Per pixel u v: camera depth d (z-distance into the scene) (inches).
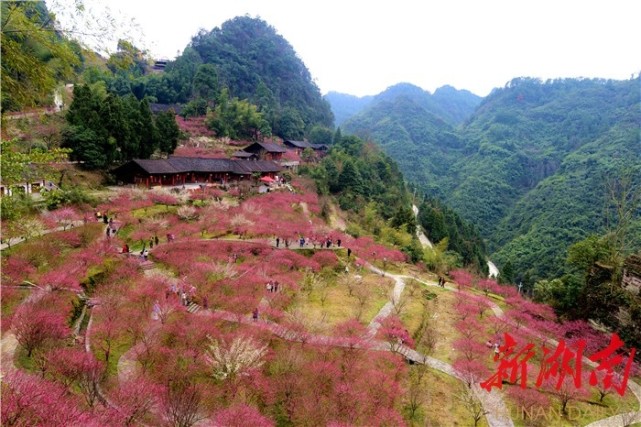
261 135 5590.6
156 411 970.7
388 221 3779.5
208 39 7859.3
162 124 3531.0
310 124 7480.3
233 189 3253.0
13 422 692.1
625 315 1904.5
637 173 4571.9
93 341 1227.2
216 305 1593.3
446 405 1316.4
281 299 1726.1
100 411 858.8
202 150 4274.1
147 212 2433.6
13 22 604.4
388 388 1246.9
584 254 2267.5
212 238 2369.6
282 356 1301.7
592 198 4803.2
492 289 2524.6
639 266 1987.0
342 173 4384.8
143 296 1465.3
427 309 2066.9
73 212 2066.9
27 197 1867.6
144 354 1197.1
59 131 2556.6
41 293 1359.5
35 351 1068.5
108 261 1785.2
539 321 2043.6
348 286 2138.3
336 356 1374.3
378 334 1628.9
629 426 1321.4
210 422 978.7
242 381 1170.0
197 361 1214.9
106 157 2864.2
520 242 4862.2
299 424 1076.5
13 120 2235.5
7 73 667.4
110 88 5467.5
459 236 4416.8
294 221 2783.0
